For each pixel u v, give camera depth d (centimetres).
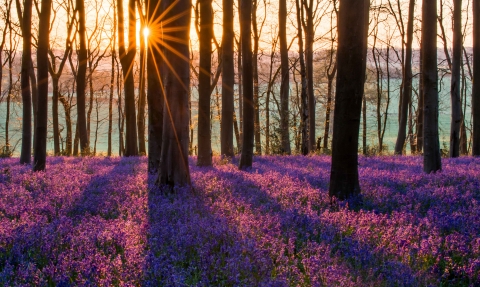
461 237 666
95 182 1258
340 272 538
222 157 2194
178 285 499
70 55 4412
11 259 596
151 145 1462
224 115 2233
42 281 518
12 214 854
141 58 2511
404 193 1072
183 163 1131
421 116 3538
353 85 1007
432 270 573
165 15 1110
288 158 2292
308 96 3328
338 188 1025
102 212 874
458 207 909
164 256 594
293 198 1026
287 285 500
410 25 2961
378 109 4859
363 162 1967
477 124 2534
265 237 669
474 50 2506
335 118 1034
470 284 538
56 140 3872
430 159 1484
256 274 547
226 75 2192
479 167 1608
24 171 1600
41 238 658
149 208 888
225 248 627
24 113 2052
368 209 914
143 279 524
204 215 835
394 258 611
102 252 620
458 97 2380
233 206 910
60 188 1120
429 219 780
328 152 2808
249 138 1688
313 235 718
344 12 1001
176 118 1126
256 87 3722
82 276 539
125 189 1123
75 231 714
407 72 2988
